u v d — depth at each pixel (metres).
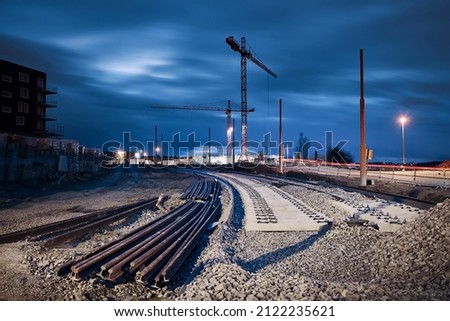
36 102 67.06
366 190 26.02
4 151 27.72
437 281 7.46
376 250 10.05
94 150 47.91
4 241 11.87
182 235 12.20
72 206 20.92
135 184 39.06
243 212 19.78
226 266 8.21
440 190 21.92
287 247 11.80
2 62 62.06
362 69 26.52
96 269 8.26
